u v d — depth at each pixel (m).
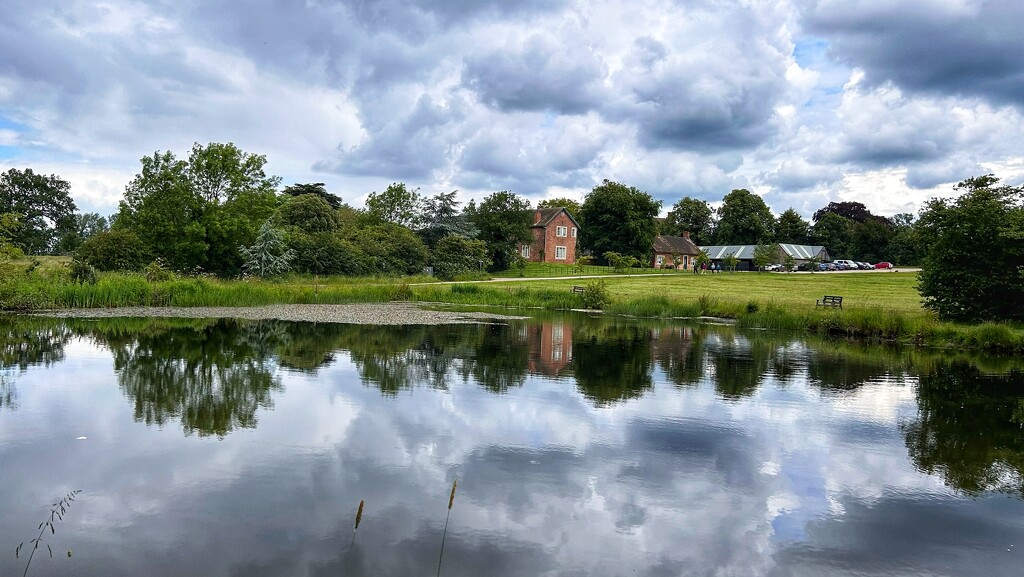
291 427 8.43
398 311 28.62
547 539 5.48
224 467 6.87
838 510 6.41
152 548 5.05
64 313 22.59
